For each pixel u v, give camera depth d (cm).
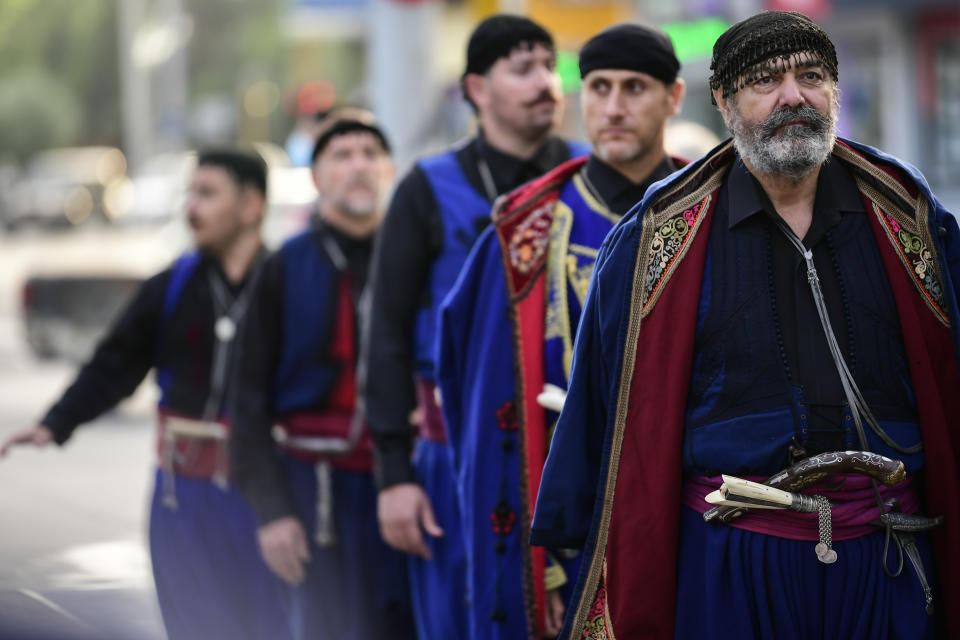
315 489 1228
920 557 767
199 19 13750
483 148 1123
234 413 1216
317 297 1234
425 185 1125
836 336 756
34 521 1950
